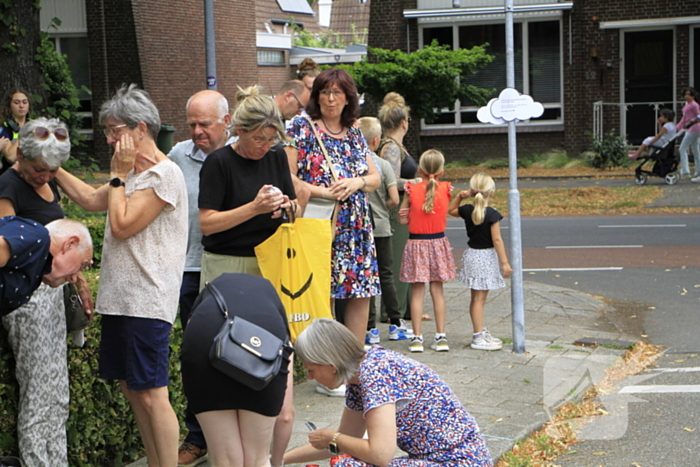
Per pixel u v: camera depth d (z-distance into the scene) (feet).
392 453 11.34
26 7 31.86
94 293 15.01
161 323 12.96
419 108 67.51
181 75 89.61
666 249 39.93
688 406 18.80
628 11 74.28
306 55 119.34
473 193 23.62
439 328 23.68
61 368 13.05
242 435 11.08
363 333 18.99
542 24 76.64
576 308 29.66
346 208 18.17
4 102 24.99
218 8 96.78
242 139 14.46
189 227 16.19
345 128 18.54
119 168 12.76
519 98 22.91
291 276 14.53
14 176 12.86
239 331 10.50
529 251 41.19
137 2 82.53
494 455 15.87
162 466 13.24
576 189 59.77
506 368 21.83
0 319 12.43
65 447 13.30
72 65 83.51
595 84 75.77
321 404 18.70
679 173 62.13
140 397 13.09
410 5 77.51
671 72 74.95
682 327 26.71
